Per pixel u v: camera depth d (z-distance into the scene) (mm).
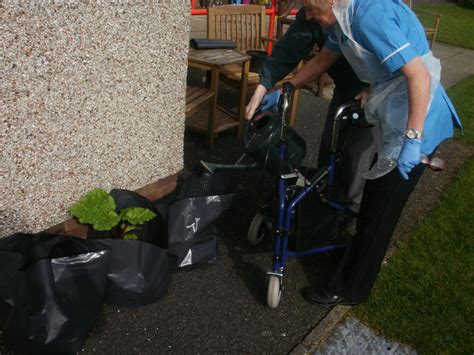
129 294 2186
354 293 2379
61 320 1888
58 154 2211
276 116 2672
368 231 2262
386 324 2404
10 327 1867
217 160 3807
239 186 3471
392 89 2012
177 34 2592
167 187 3068
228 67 4367
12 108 1936
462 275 2818
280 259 2336
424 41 2012
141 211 2391
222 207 2508
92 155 2393
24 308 1839
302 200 2314
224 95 5211
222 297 2457
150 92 2584
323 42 2609
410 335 2352
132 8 2260
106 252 1995
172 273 2559
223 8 4773
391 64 1821
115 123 2451
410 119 1848
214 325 2285
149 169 2832
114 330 2182
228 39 4910
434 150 2207
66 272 1907
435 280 2750
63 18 1974
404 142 1865
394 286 2666
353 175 2764
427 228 3273
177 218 2426
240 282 2572
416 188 3822
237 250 2816
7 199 2080
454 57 8469
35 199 2195
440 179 4043
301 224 2309
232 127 4199
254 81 4137
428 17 11461
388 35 1794
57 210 2326
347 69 2514
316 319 2406
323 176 2383
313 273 2732
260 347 2205
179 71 2723
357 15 1854
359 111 2279
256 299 2477
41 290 1852
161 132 2793
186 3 2564
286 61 2654
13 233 2160
